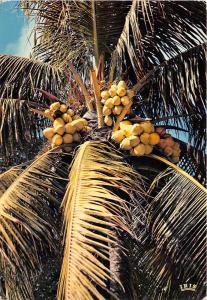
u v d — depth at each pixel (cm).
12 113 930
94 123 863
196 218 702
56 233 694
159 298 770
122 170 723
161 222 721
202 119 952
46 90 980
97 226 621
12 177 746
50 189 752
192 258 707
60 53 1021
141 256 782
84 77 1041
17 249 682
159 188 805
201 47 904
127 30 877
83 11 957
